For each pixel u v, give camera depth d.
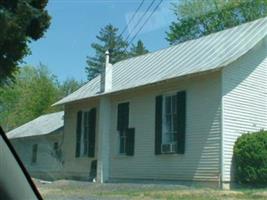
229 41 21.89
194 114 20.39
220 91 19.45
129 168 23.48
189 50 23.84
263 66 21.06
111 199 14.90
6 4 17.66
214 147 19.41
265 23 21.77
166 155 21.47
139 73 24.97
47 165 25.28
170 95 21.84
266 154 18.47
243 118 19.95
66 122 29.23
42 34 18.59
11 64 18.27
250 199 15.08
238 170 18.97
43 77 57.41
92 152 26.20
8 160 2.58
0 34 17.14
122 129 24.31
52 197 15.37
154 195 16.16
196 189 18.00
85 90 28.08
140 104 23.41
